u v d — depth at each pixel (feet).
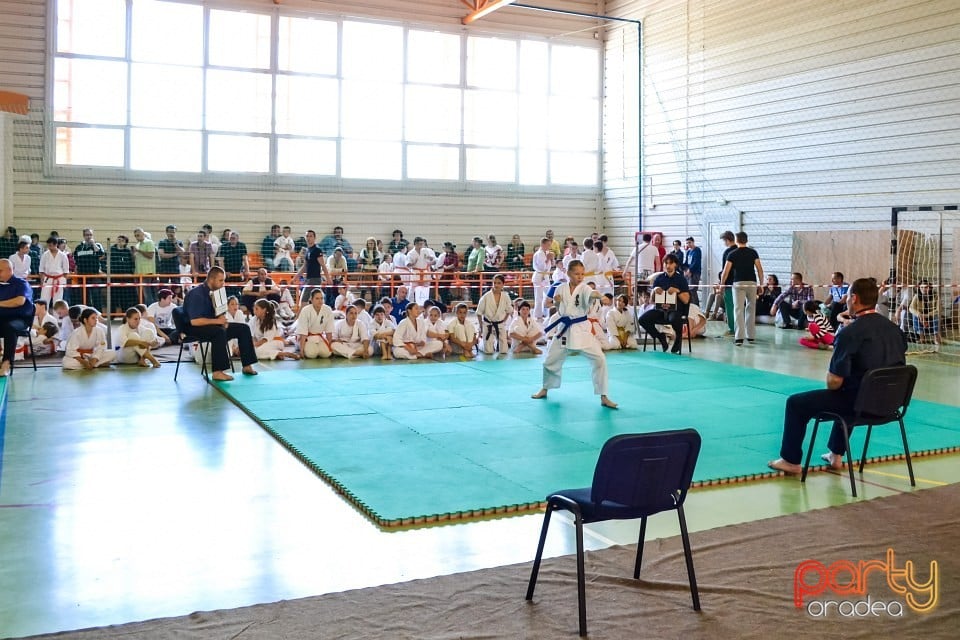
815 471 20.95
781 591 13.25
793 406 20.18
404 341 40.06
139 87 59.06
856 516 17.06
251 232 62.44
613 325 43.50
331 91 64.39
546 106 71.41
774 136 54.19
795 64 52.34
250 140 62.23
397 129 66.54
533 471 20.33
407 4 66.18
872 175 47.55
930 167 44.27
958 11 42.57
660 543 15.42
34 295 49.52
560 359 29.30
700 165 61.05
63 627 12.00
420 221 67.62
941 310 43.78
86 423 25.68
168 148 60.03
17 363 37.29
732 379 34.01
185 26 60.18
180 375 34.99
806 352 42.78
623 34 69.72
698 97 60.95
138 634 11.60
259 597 13.16
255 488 19.21
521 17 69.92
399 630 11.78
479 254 62.90
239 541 15.72
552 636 11.64
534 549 15.39
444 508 17.37
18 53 56.08
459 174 68.74
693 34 61.31
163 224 59.98
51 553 15.01
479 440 23.43
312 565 14.55
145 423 25.79
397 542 15.76
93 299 53.47
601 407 28.17
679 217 63.62
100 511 17.40
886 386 18.93
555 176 72.02
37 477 19.83
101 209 58.34
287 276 53.52
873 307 19.31
